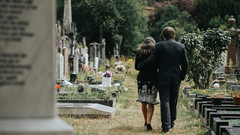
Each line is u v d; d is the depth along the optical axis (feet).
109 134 22.20
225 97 32.40
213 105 26.78
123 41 152.97
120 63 104.01
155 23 180.45
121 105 38.63
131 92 52.70
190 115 30.45
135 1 153.99
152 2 228.84
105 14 146.20
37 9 9.87
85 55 86.74
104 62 106.73
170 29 24.58
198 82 46.60
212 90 42.52
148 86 24.31
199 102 29.12
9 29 9.76
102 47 115.55
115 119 28.60
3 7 9.73
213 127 21.56
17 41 9.79
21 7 9.79
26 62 9.84
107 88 46.19
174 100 24.06
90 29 147.13
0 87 9.73
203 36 46.85
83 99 35.09
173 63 23.57
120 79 62.90
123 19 145.79
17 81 9.80
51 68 9.95
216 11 167.43
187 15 169.37
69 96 36.01
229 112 25.20
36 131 9.37
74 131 22.43
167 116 23.07
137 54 24.98
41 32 9.89
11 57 9.77
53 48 9.97
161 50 23.65
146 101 24.23
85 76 62.49
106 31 144.36
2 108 9.74
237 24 147.54
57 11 148.87
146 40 25.26
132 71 85.35
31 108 9.87
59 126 9.63
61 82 47.83
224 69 65.72
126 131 23.47
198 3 178.29
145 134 22.47
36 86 9.89
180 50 23.80
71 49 69.62
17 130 9.32
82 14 145.89
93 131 23.02
